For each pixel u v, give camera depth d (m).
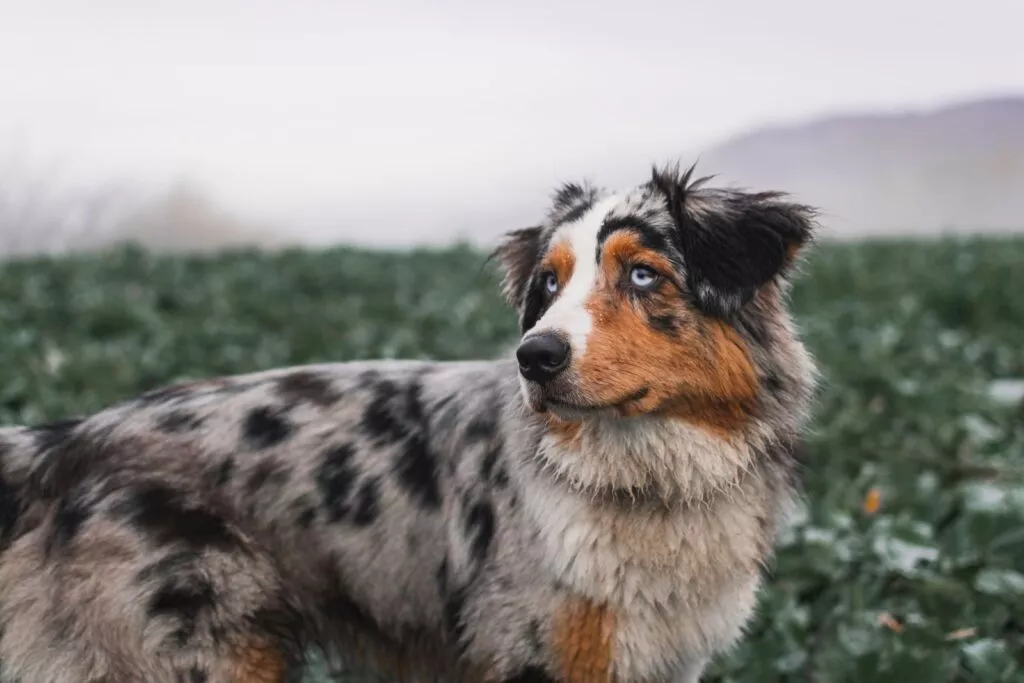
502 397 1.22
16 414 2.07
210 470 1.22
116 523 1.21
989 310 3.44
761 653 1.38
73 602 1.21
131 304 3.32
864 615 1.43
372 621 1.25
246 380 1.29
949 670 1.31
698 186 1.23
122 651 1.20
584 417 1.15
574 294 1.17
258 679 1.23
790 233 1.22
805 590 1.52
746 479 1.21
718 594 1.20
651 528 1.17
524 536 1.18
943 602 1.46
